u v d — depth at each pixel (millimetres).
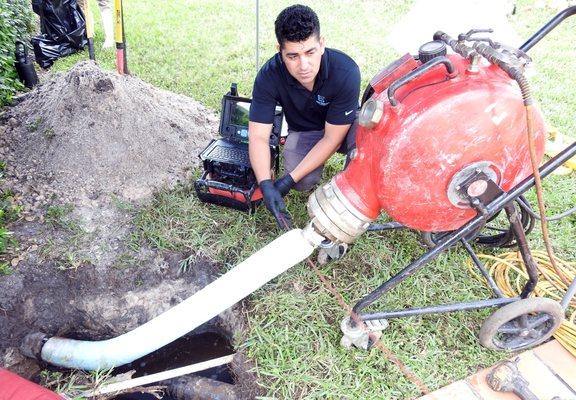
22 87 3576
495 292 2133
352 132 2523
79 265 2314
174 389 2068
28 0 4906
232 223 2584
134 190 2695
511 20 5184
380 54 4410
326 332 2115
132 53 4277
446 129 1462
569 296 1979
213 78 3906
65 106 2811
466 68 1510
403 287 2285
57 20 4070
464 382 1937
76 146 2721
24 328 2252
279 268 1828
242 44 4543
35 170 2746
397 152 1516
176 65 4098
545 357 2021
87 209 2582
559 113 3568
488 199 1609
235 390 1989
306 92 2287
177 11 5316
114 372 2275
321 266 2381
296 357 2025
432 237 2385
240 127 2549
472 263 2418
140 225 2521
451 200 1591
